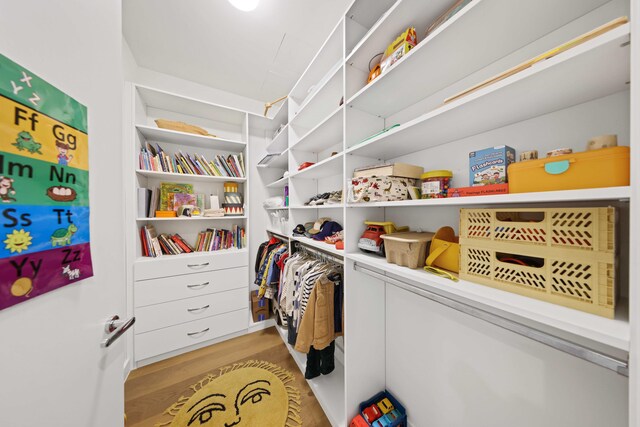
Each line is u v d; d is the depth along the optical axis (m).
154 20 1.47
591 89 0.54
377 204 0.89
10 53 0.36
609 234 0.44
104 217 0.62
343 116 1.12
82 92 0.53
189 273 1.84
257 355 1.80
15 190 0.37
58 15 0.47
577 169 0.46
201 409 1.30
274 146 2.32
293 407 1.32
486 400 0.85
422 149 1.06
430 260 0.79
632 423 0.36
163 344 1.74
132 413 1.28
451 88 0.94
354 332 1.14
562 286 0.50
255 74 2.07
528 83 0.52
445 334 0.98
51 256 0.44
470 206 0.89
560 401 0.67
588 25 0.59
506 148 0.63
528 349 0.73
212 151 2.30
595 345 0.61
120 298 0.69
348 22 1.08
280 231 2.15
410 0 0.77
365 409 1.16
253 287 2.40
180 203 2.02
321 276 1.33
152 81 2.00
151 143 2.02
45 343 0.42
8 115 0.36
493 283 0.63
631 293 0.36
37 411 0.40
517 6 0.57
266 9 1.39
